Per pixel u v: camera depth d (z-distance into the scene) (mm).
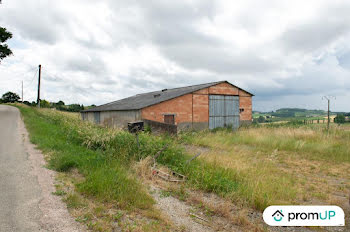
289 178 6980
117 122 20203
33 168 6172
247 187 5551
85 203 4176
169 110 18359
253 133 14953
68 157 6691
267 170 7613
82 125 12359
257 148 11820
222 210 4484
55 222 3500
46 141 9352
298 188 6184
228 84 22094
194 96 19812
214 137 14516
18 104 47719
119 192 4664
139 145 8109
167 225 3799
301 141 12461
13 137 11250
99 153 7461
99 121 23609
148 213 4082
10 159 7074
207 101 20625
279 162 9195
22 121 19203
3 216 3594
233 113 22344
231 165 7371
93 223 3549
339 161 9422
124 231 3408
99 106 28688
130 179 5402
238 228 3992
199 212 4504
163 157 7695
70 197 4316
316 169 8250
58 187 4871
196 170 6570
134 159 7527
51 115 19625
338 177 7406
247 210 4691
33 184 5004
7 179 5281
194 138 13398
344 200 5484
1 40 28125
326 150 10875
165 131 14102
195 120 19766
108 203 4270
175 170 6859
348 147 11133
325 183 6785
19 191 4609
